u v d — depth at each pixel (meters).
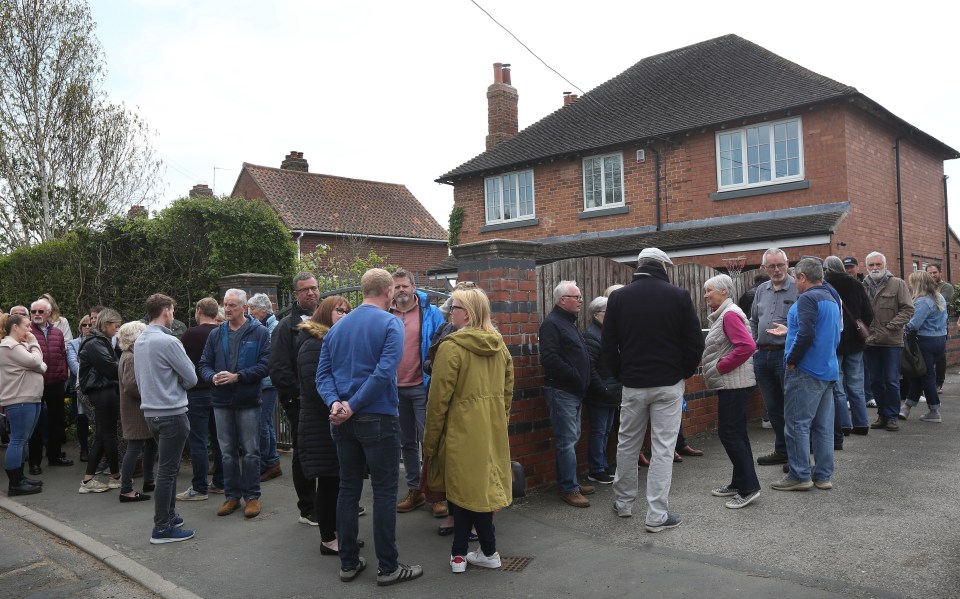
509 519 5.54
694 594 3.95
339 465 4.64
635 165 17.02
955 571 4.01
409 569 4.46
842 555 4.35
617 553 4.69
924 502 5.27
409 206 31.19
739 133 15.33
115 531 5.75
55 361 8.31
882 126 15.54
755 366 6.81
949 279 18.86
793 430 5.74
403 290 6.00
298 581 4.54
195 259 9.73
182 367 5.42
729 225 15.10
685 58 19.61
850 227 13.80
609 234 17.47
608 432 7.08
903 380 9.52
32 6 17.80
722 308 5.52
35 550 5.41
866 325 7.40
